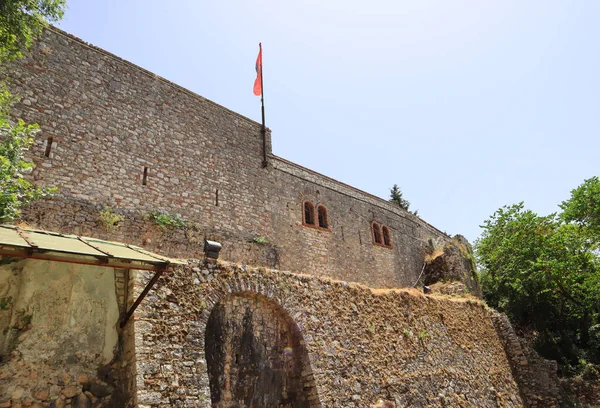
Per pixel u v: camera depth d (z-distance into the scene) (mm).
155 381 6766
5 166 7758
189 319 7863
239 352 8594
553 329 24359
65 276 7031
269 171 17734
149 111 13977
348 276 19562
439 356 13461
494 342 17812
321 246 18844
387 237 23688
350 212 21688
